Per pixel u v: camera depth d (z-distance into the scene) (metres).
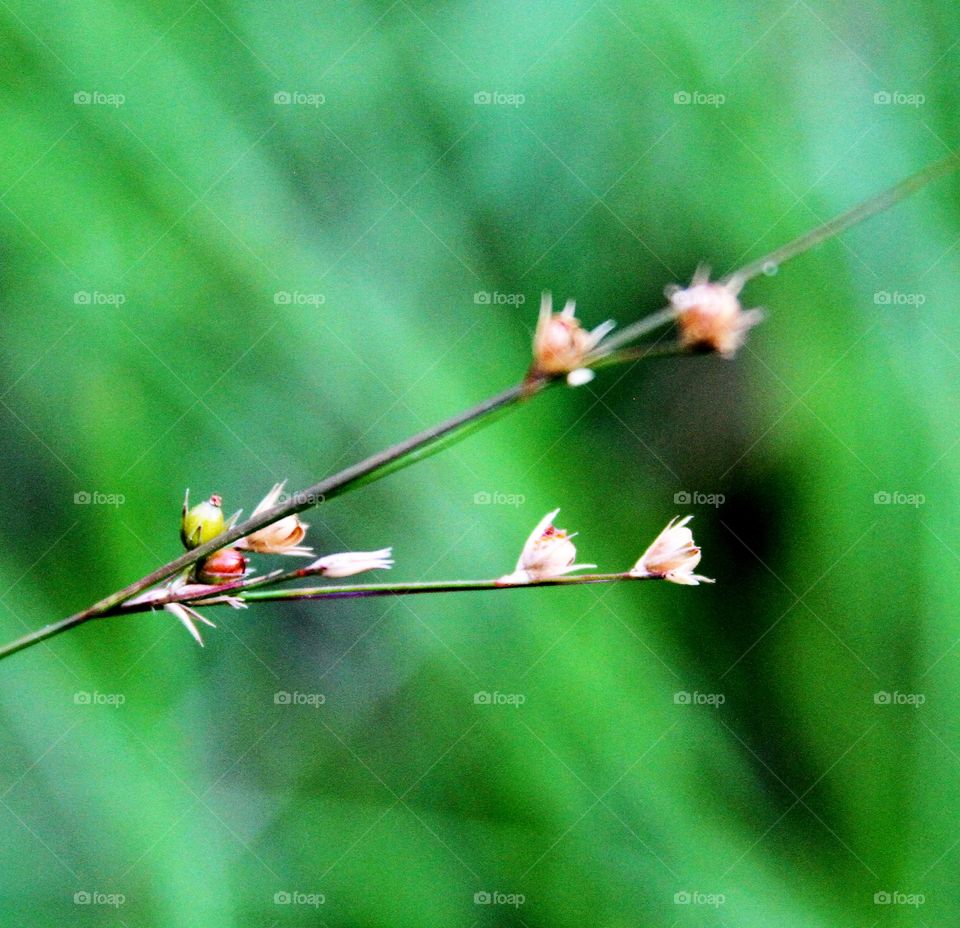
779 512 0.40
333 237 0.41
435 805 0.37
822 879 0.36
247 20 0.41
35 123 0.38
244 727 0.37
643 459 0.40
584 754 0.37
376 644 0.39
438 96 0.42
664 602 0.39
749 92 0.42
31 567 0.35
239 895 0.35
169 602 0.28
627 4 0.43
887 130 0.42
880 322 0.41
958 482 0.39
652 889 0.36
